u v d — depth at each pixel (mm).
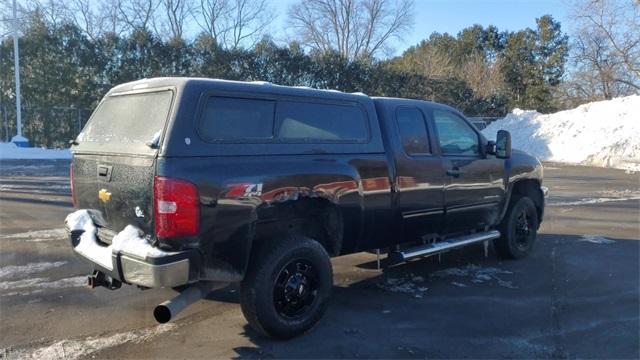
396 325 4746
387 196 5203
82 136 4758
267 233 4430
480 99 40625
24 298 5305
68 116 24953
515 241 6969
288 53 30047
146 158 3807
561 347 4340
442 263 6852
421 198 5570
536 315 5035
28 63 24453
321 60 31719
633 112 25016
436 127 5875
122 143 4133
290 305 4402
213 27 37094
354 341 4395
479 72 47188
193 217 3742
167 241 3738
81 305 5133
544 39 53781
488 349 4277
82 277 5988
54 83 24688
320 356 4113
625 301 5461
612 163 22547
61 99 25047
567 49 50531
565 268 6688
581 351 4270
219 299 5391
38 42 24500
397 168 5301
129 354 4109
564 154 25500
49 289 5574
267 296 4176
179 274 3723
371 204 5055
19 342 4293
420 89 36594
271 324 4234
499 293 5668
